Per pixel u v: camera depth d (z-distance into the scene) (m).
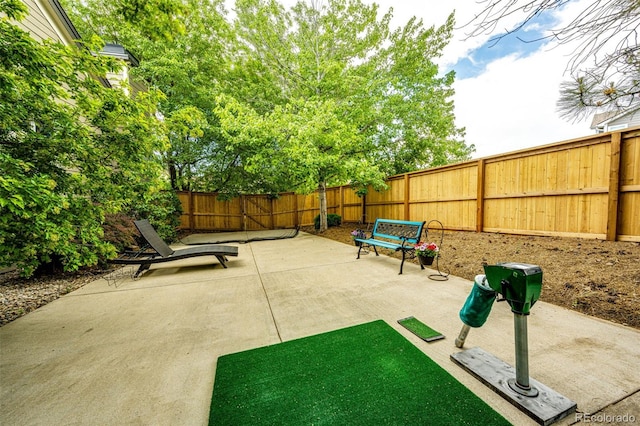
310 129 7.09
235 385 1.60
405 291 3.23
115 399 1.52
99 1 8.92
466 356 1.79
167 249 4.86
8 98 2.29
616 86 2.30
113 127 3.11
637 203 3.69
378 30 9.07
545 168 4.75
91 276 4.36
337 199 11.59
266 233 9.73
